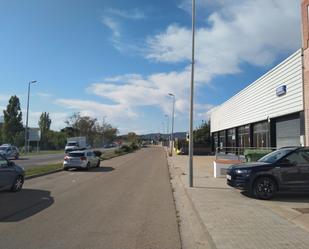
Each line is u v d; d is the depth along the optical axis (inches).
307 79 920.9
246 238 308.8
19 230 343.9
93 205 486.0
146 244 303.4
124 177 887.1
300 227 346.3
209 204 479.5
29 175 862.5
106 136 4685.0
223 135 2303.2
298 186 535.2
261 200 526.3
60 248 287.4
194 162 1492.4
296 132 1031.6
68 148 2409.0
